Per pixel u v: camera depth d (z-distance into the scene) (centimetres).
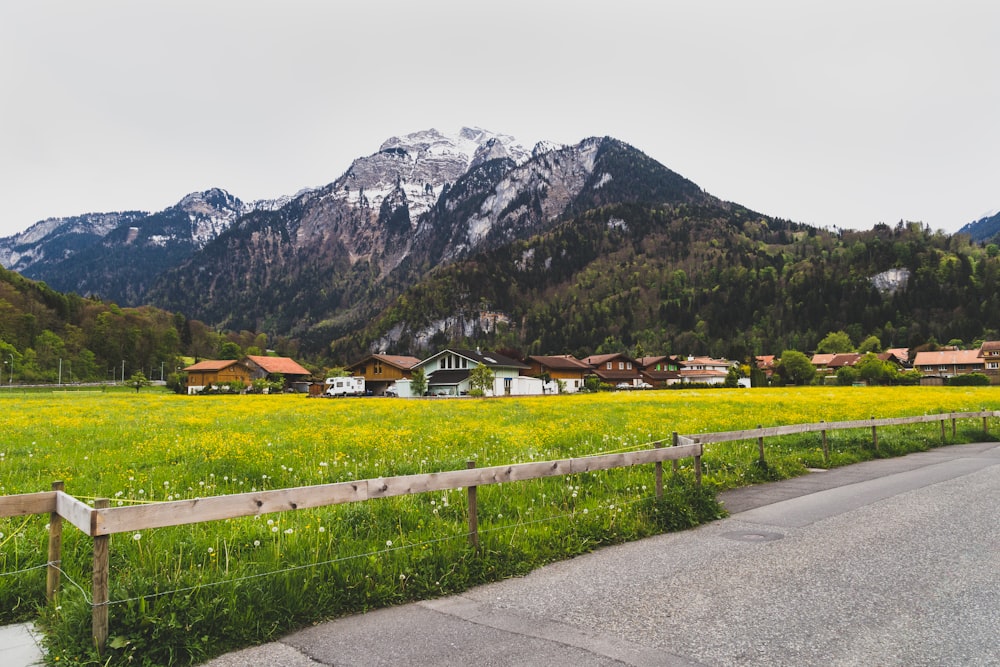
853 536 812
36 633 519
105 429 2144
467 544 713
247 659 482
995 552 727
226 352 16812
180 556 640
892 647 478
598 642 498
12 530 714
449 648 494
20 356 11525
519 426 2225
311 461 1317
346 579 609
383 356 10244
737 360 16512
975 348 15688
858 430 2080
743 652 474
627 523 854
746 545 780
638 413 3002
